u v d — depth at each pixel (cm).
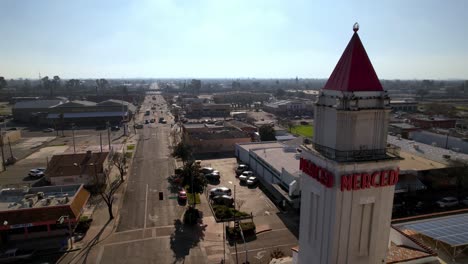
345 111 2039
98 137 12912
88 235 5103
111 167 8550
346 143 2100
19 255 4512
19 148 10969
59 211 5112
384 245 2248
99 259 4475
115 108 17238
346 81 2100
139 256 4544
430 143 10531
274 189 7006
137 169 8538
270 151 8538
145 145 11425
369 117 2112
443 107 18938
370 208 2166
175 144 11506
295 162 7338
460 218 3516
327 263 2181
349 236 2128
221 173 8338
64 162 7656
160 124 16325
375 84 2134
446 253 2912
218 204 6266
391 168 2142
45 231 5097
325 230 2189
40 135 13388
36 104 17600
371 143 2155
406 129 11950
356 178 2050
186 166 6259
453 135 10925
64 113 16438
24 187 6638
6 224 4866
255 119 16925
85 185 7262
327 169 2136
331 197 2111
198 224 5484
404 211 6100
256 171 8300
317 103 2311
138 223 5509
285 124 15562
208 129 11906
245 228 5131
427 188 7106
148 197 6638
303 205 2478
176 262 4409
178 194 6756
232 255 4581
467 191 7100
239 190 7112
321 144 2297
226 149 10712
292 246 4806
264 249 4731
